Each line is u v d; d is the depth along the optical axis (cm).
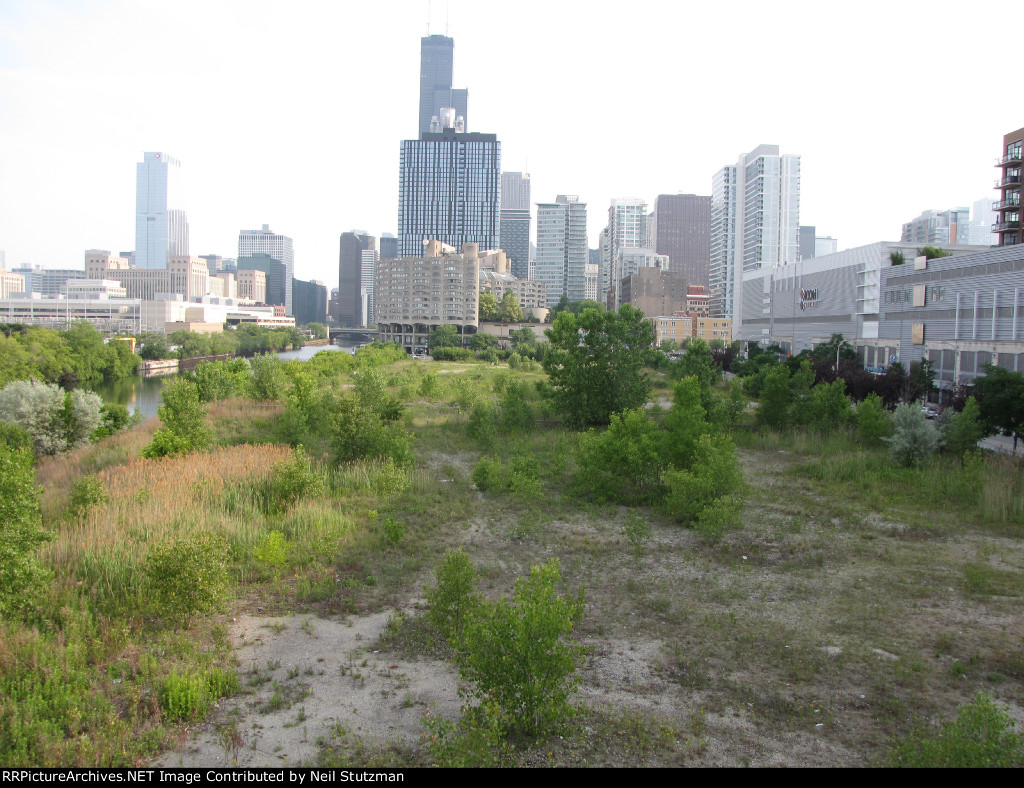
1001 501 2423
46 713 1095
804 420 4341
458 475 2995
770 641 1416
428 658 1325
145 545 1833
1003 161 9038
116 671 1241
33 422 3712
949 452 3244
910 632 1464
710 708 1154
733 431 4238
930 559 1948
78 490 2272
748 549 2036
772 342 13262
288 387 5678
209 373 5638
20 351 8794
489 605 1341
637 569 1859
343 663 1302
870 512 2458
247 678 1242
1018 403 3181
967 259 7031
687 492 2291
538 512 2405
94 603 1533
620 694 1195
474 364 12662
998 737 958
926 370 6028
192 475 2619
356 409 3156
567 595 1641
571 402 4484
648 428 2880
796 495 2714
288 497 2438
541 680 1048
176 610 1424
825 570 1861
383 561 1889
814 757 1012
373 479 2767
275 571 1786
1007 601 1639
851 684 1240
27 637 1295
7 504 1476
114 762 974
